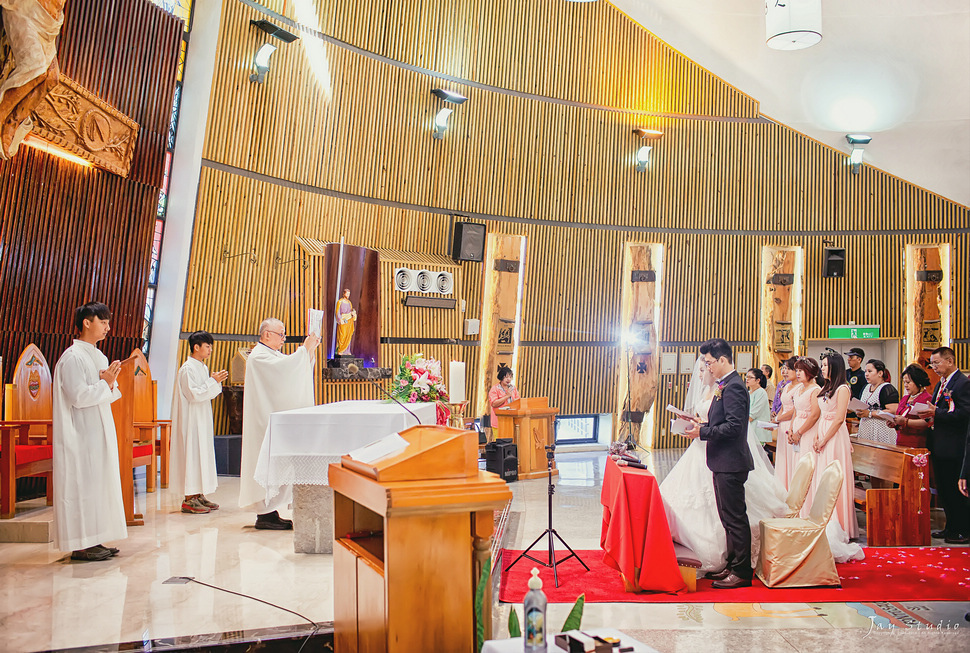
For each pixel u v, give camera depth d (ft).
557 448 41.68
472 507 8.98
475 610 9.11
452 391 18.48
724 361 16.30
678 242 42.57
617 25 40.34
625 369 41.22
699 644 12.55
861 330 43.65
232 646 11.47
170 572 15.40
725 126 42.73
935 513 24.52
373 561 9.60
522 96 38.50
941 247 42.96
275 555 16.85
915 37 39.47
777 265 43.09
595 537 20.97
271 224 30.66
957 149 42.11
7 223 21.65
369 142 33.81
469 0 36.32
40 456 19.54
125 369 19.77
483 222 38.24
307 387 20.08
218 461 28.84
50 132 21.66
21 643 11.43
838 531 18.52
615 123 40.91
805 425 21.33
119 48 24.41
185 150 28.22
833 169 43.47
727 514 16.03
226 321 29.50
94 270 24.53
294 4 30.40
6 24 18.34
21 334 22.34
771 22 29.22
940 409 20.67
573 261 40.57
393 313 34.01
